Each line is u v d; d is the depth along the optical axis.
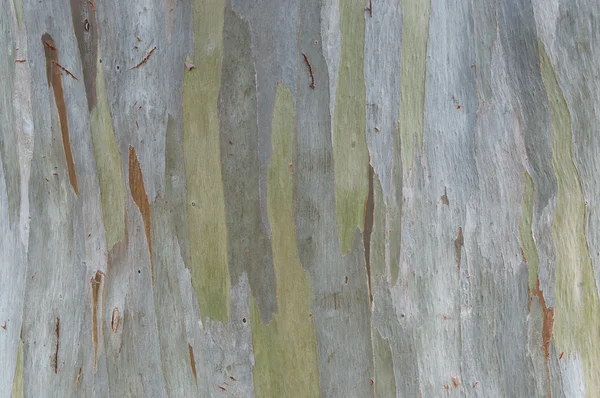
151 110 1.48
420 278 1.42
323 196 1.45
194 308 1.48
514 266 1.40
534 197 1.40
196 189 1.47
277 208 1.46
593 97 1.38
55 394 1.52
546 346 1.40
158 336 1.49
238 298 1.47
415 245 1.43
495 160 1.41
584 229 1.39
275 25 1.45
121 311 1.50
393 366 1.44
